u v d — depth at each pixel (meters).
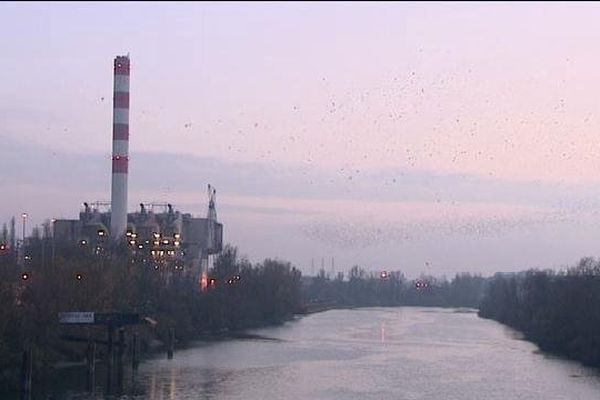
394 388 129.12
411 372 149.25
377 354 181.25
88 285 170.88
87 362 140.25
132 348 156.75
